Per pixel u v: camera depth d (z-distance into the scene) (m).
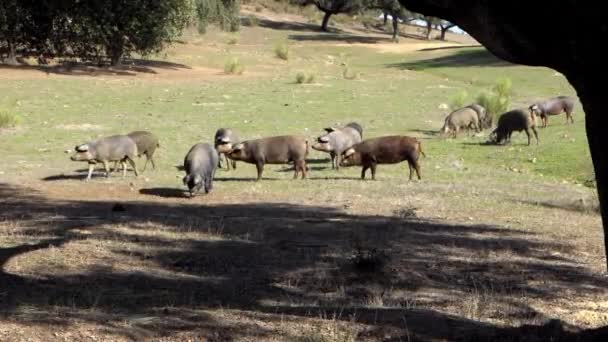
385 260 12.68
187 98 43.09
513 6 6.31
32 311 8.83
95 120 34.84
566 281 11.91
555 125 36.28
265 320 8.64
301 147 23.34
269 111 39.22
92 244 13.57
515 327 8.70
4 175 23.38
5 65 49.53
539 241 14.96
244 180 23.42
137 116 36.38
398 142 23.34
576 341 8.00
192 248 13.53
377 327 8.36
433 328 8.45
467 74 61.41
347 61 77.12
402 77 60.03
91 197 20.08
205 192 20.83
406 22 108.00
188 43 76.19
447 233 15.41
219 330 8.19
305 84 51.94
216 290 10.73
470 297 10.65
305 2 113.12
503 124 31.14
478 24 6.61
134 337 7.84
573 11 6.17
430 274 12.09
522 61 6.67
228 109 39.50
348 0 108.62
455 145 31.36
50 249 13.02
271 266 12.37
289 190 21.45
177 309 9.15
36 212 17.20
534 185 23.31
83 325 8.18
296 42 93.50
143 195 20.58
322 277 11.73
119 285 10.87
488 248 14.13
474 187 22.48
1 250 12.87
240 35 93.19
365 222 16.42
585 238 15.48
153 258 12.75
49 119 34.53
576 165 26.53
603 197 7.09
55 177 23.27
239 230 15.22
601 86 6.55
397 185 22.45
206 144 20.97
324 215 17.48
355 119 37.88
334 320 8.69
